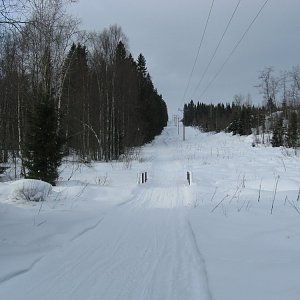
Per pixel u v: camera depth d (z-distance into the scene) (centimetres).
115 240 864
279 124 5562
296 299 497
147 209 1324
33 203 1316
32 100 2388
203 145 6731
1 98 3297
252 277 596
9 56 2391
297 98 6338
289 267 631
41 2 2362
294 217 1032
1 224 927
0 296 532
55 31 2617
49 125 1908
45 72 2356
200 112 17475
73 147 4544
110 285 581
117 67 4500
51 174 1906
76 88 4047
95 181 2156
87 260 707
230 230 934
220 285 571
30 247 774
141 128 6275
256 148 5116
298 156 3472
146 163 3656
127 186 1962
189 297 535
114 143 4406
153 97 8775
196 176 2330
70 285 579
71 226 976
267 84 6519
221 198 1458
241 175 2286
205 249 778
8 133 3341
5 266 643
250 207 1211
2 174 2700
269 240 813
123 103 4759
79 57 4119
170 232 945
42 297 531
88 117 4088
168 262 698
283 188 1644
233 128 9519
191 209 1264
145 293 550
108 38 4334
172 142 8450
